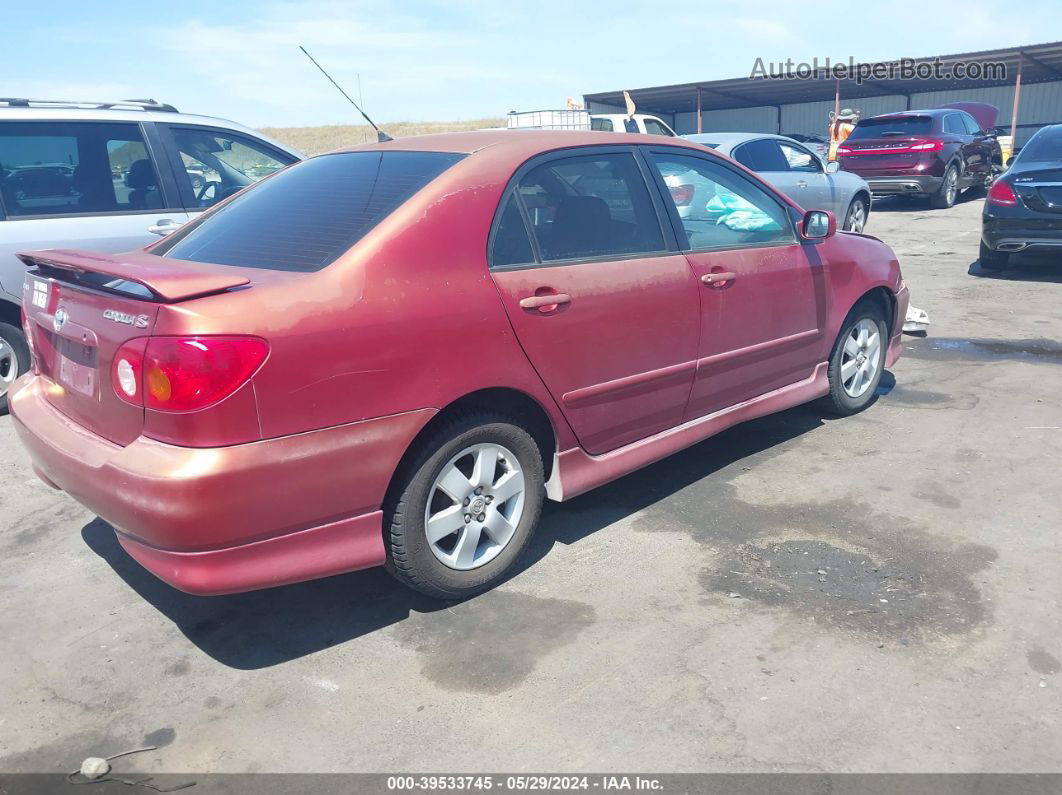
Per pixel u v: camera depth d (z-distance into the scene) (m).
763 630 3.04
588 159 3.70
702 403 4.15
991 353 6.52
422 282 2.99
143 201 5.89
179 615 3.30
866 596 3.23
